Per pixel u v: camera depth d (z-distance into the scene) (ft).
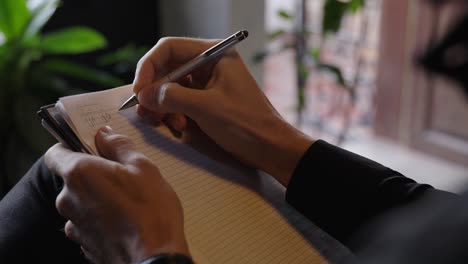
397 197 1.71
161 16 6.61
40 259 1.92
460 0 0.78
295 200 1.89
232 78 2.05
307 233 1.87
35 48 4.61
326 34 5.75
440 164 7.32
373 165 1.86
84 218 1.51
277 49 5.96
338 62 8.54
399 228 1.13
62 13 5.74
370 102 8.41
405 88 7.47
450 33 0.79
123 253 1.48
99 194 1.47
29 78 4.72
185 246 1.45
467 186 1.17
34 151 4.55
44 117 1.80
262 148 1.97
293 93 8.68
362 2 5.56
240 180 1.97
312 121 8.04
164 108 1.97
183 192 1.84
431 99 7.27
